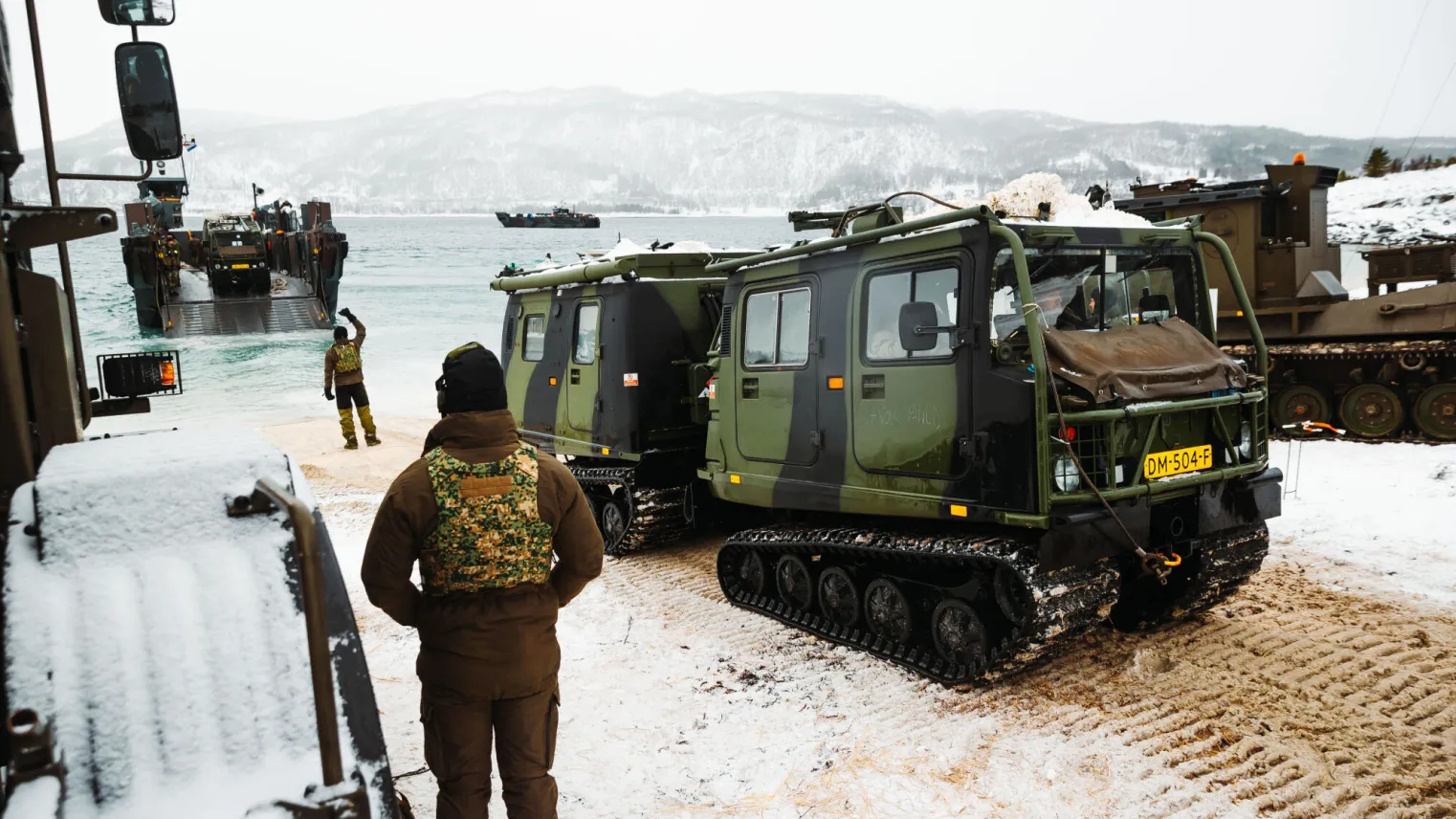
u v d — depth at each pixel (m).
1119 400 4.45
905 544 4.89
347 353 12.13
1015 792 3.77
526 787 2.88
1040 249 4.84
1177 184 12.68
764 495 6.08
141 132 3.23
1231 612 5.63
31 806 1.74
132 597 2.00
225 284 31.25
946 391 4.73
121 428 13.83
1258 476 5.20
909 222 4.84
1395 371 10.38
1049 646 4.62
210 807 1.84
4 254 2.17
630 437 7.37
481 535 2.77
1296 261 11.14
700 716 4.56
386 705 4.79
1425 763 3.86
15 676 1.86
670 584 6.77
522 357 9.08
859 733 4.32
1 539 2.04
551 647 2.91
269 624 2.07
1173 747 4.07
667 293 7.48
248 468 2.26
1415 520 7.20
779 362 5.96
